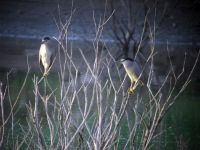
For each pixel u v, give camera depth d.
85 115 7.05
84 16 31.66
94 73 7.15
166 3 29.39
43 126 10.46
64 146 6.99
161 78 19.42
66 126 7.00
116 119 7.03
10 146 9.88
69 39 29.47
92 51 24.53
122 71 16.72
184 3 33.16
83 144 7.55
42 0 33.28
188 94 17.53
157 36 30.81
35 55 25.31
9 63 22.69
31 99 15.16
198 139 11.97
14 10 33.34
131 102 9.87
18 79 18.84
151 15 29.83
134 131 7.53
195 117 14.07
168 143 11.00
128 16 27.72
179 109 15.13
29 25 32.38
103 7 32.22
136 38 27.83
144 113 8.11
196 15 33.09
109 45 26.86
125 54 23.78
